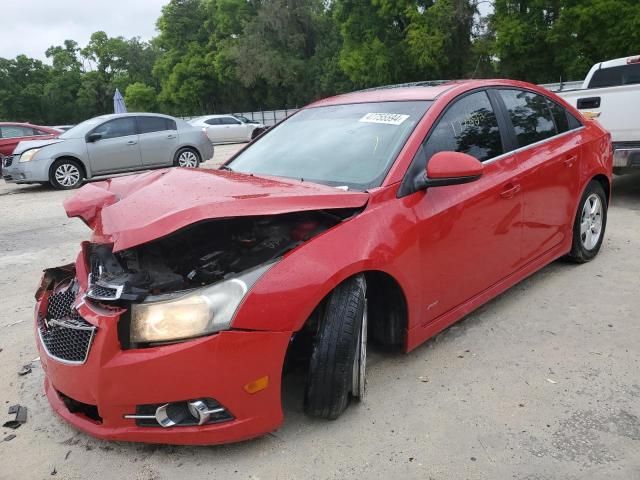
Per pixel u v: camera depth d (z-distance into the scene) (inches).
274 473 95.0
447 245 123.6
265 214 96.0
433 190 122.5
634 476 90.4
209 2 2027.6
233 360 91.1
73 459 101.3
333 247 101.5
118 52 2714.1
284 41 1765.5
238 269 97.7
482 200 132.3
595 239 191.8
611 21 970.7
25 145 470.6
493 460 95.7
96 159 474.3
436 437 102.5
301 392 118.2
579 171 173.3
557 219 166.1
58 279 123.6
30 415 117.0
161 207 101.4
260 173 136.7
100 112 2851.9
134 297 92.4
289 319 94.6
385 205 112.7
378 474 93.7
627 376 120.0
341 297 102.0
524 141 154.3
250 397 94.0
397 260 110.0
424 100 136.4
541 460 95.1
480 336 141.6
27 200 421.4
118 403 93.0
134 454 101.7
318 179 125.2
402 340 119.3
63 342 100.5
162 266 104.3
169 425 93.4
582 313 152.3
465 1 1197.1
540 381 119.6
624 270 182.9
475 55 1236.5
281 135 153.8
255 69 1750.7
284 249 101.1
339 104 154.6
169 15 2089.1
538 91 169.9
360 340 106.5
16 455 103.4
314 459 98.0
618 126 271.0
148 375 90.6
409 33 1227.9
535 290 169.8
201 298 91.3
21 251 260.1
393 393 117.3
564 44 1073.5
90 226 122.3
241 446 102.1
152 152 501.7
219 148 922.7
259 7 1905.8
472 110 141.6
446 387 118.8
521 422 105.7
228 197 100.1
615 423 104.1
